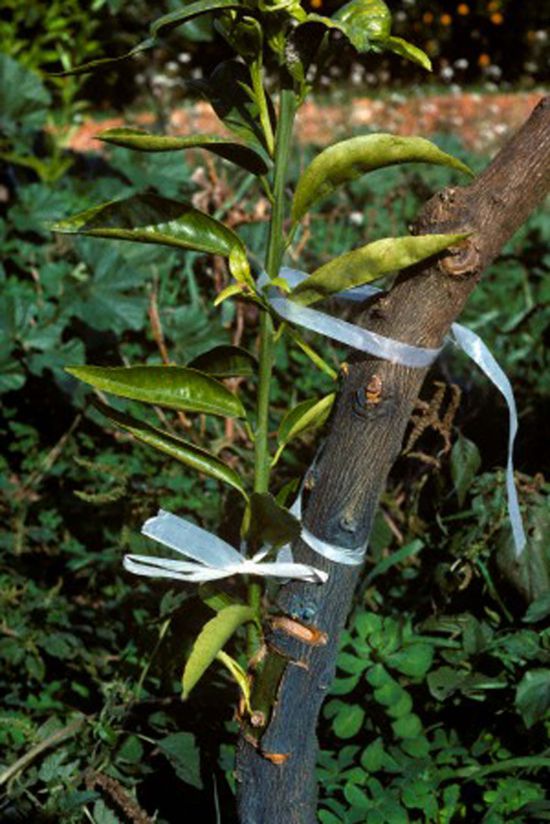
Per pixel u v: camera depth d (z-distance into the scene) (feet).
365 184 7.45
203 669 2.82
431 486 4.13
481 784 3.45
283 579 3.01
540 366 5.17
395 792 3.43
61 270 5.37
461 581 3.71
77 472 4.91
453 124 15.02
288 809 3.05
